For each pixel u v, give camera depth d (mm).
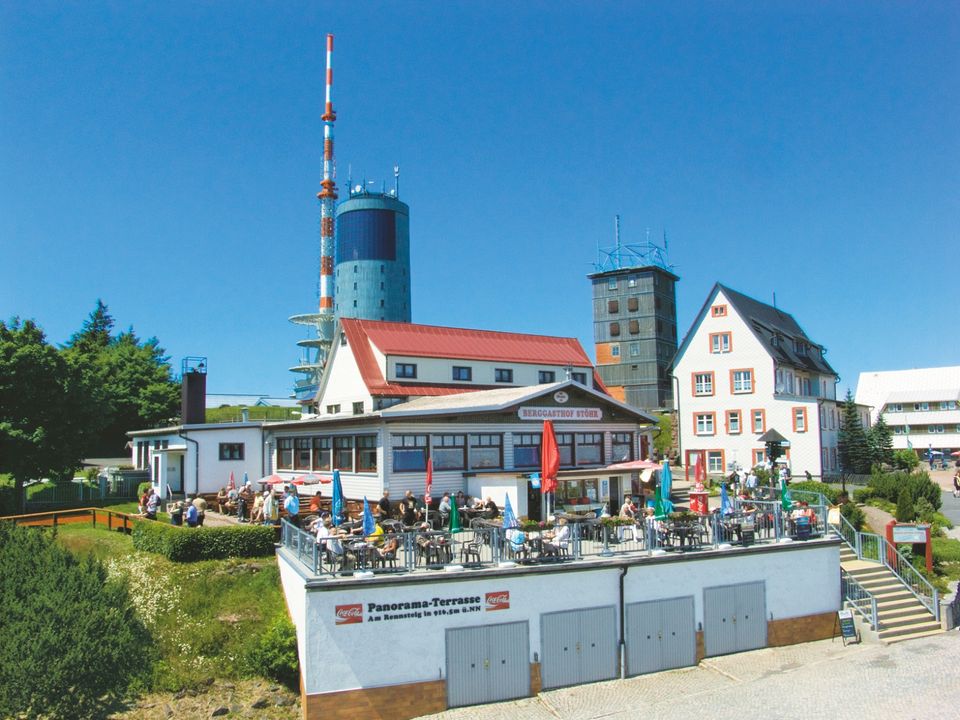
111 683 19172
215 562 25344
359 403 38656
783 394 53656
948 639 24281
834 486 47969
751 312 57469
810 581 24547
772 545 23984
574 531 21828
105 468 54094
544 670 20281
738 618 23172
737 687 20562
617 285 83562
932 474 64750
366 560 19703
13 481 46656
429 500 27828
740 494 36469
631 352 81875
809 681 20875
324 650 18203
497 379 42531
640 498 33656
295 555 22281
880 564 27797
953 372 88750
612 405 35281
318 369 100250
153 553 26531
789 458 52188
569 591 20781
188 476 39062
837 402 59375
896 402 86375
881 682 20625
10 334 40531
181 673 20375
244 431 40688
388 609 18797
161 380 71250
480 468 32125
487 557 21234
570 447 34125
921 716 18344
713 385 55469
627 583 21547
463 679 19391
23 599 20141
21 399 39281
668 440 62594
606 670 21047
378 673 18609
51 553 22625
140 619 21844
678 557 22266
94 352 71688
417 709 18891
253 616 22797
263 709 19391
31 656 17922
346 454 33438
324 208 105125
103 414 44344
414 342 40938
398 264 123500
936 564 31750
